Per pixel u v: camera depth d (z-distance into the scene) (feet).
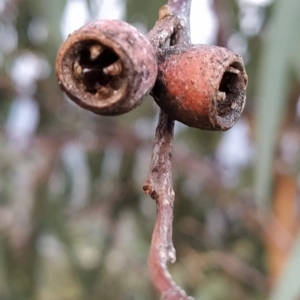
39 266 0.88
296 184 0.74
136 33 0.21
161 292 0.18
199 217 0.90
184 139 0.87
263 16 0.71
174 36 0.24
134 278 0.93
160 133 0.23
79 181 0.92
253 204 0.77
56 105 0.86
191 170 0.80
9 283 0.84
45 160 0.85
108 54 0.22
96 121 0.84
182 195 0.88
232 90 0.24
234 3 0.74
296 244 0.46
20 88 0.85
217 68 0.22
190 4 0.25
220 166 0.83
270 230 0.74
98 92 0.22
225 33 0.69
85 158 0.88
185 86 0.23
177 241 0.87
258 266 0.90
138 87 0.21
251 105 0.72
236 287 0.83
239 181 0.80
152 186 0.22
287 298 0.44
